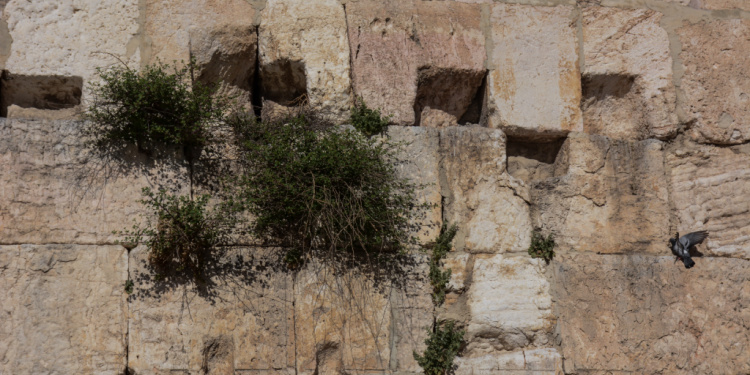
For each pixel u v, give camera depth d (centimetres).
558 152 699
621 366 636
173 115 619
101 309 587
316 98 659
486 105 693
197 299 600
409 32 692
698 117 713
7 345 570
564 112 698
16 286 580
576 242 662
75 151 613
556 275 651
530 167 705
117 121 616
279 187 608
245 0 682
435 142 664
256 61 680
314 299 613
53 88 646
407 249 635
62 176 606
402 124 667
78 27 650
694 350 649
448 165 661
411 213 641
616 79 722
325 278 618
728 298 666
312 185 605
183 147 630
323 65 667
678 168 700
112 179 612
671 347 646
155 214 608
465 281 641
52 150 610
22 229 591
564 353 634
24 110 645
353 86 669
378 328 615
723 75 729
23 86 641
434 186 651
